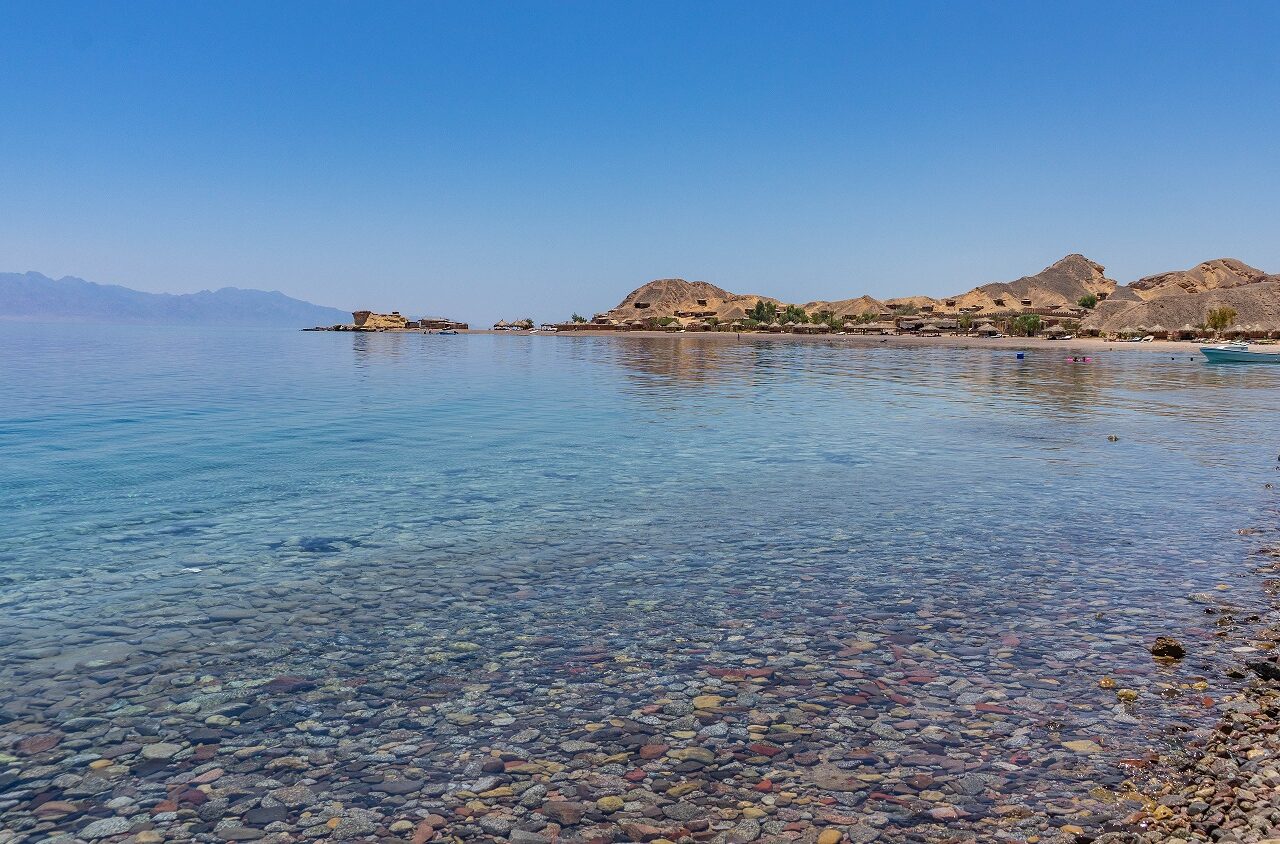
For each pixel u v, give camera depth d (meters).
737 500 12.66
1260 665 6.52
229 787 4.81
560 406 27.44
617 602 8.05
